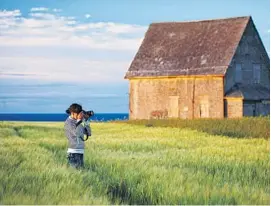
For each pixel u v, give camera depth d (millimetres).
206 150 19500
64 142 23062
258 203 10070
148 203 11266
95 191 10812
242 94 46938
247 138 29219
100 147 21031
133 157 16312
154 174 12523
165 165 14539
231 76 48094
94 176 12055
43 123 49000
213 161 15914
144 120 47062
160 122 44469
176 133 31328
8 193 9789
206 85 48250
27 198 9484
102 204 9648
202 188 11062
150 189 11523
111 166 14141
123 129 36188
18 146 19078
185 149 20391
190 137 27953
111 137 27734
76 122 13867
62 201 9461
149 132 32344
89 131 14000
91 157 16531
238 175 13258
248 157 17109
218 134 34438
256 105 48406
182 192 10859
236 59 48469
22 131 32875
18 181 10852
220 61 48156
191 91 49062
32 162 13406
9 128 34844
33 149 17688
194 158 16578
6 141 21406
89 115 14047
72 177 11219
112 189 12336
